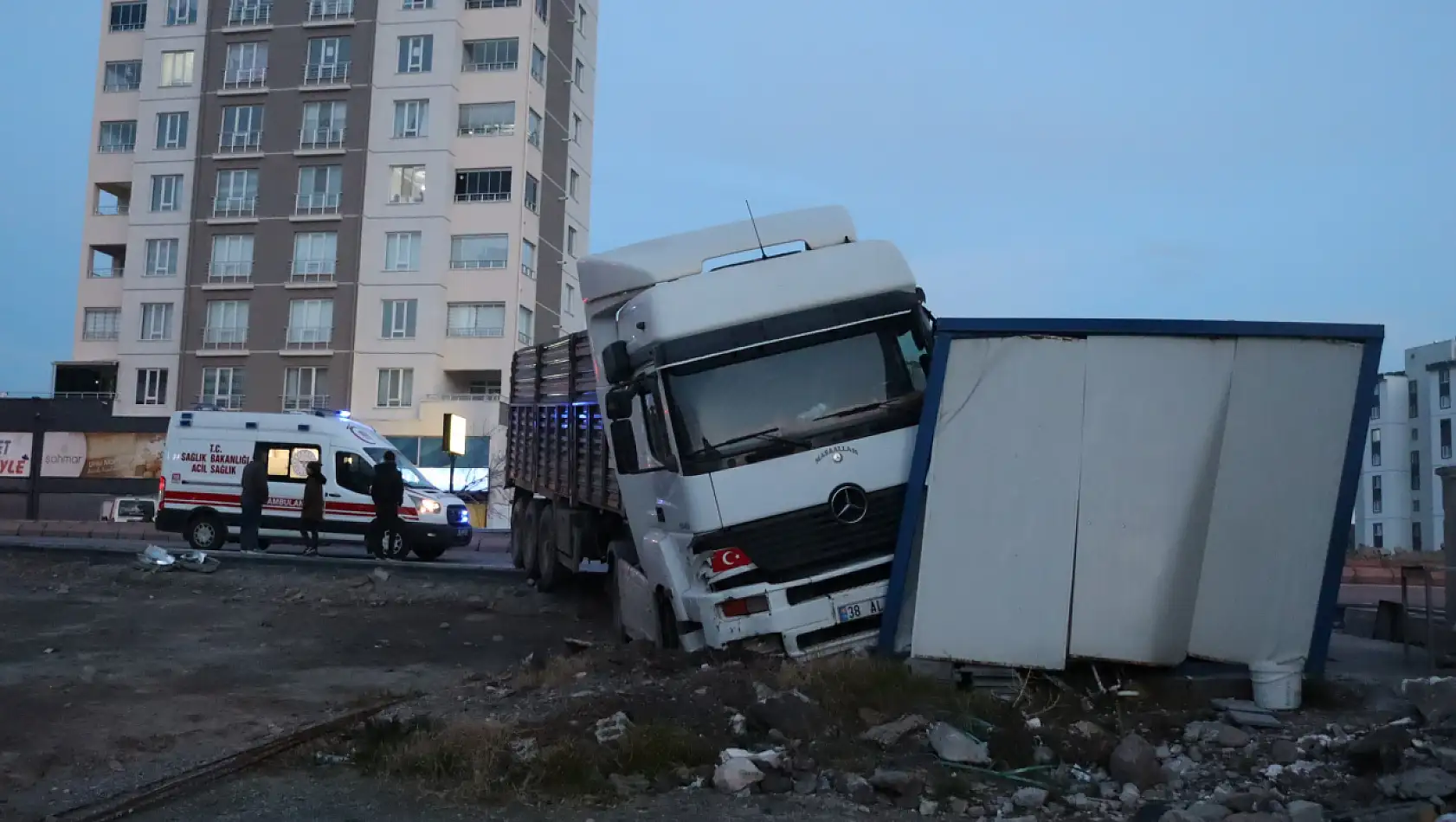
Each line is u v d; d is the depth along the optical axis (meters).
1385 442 68.88
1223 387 8.59
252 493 20.39
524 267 53.50
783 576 9.13
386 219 52.62
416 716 8.49
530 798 6.68
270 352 53.12
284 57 54.09
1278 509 8.51
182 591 16.33
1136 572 8.57
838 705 7.97
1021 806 6.46
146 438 50.31
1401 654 11.35
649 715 7.88
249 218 53.75
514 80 53.06
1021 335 8.81
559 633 13.86
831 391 9.51
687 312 9.58
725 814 6.38
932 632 8.73
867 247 10.00
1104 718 8.00
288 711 9.38
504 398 51.28
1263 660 8.39
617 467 11.12
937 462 8.88
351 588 16.92
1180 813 5.88
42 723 8.64
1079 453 8.70
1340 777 6.71
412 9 53.16
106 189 59.50
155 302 54.50
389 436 51.47
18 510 50.00
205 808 6.57
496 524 49.12
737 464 9.20
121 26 58.09
